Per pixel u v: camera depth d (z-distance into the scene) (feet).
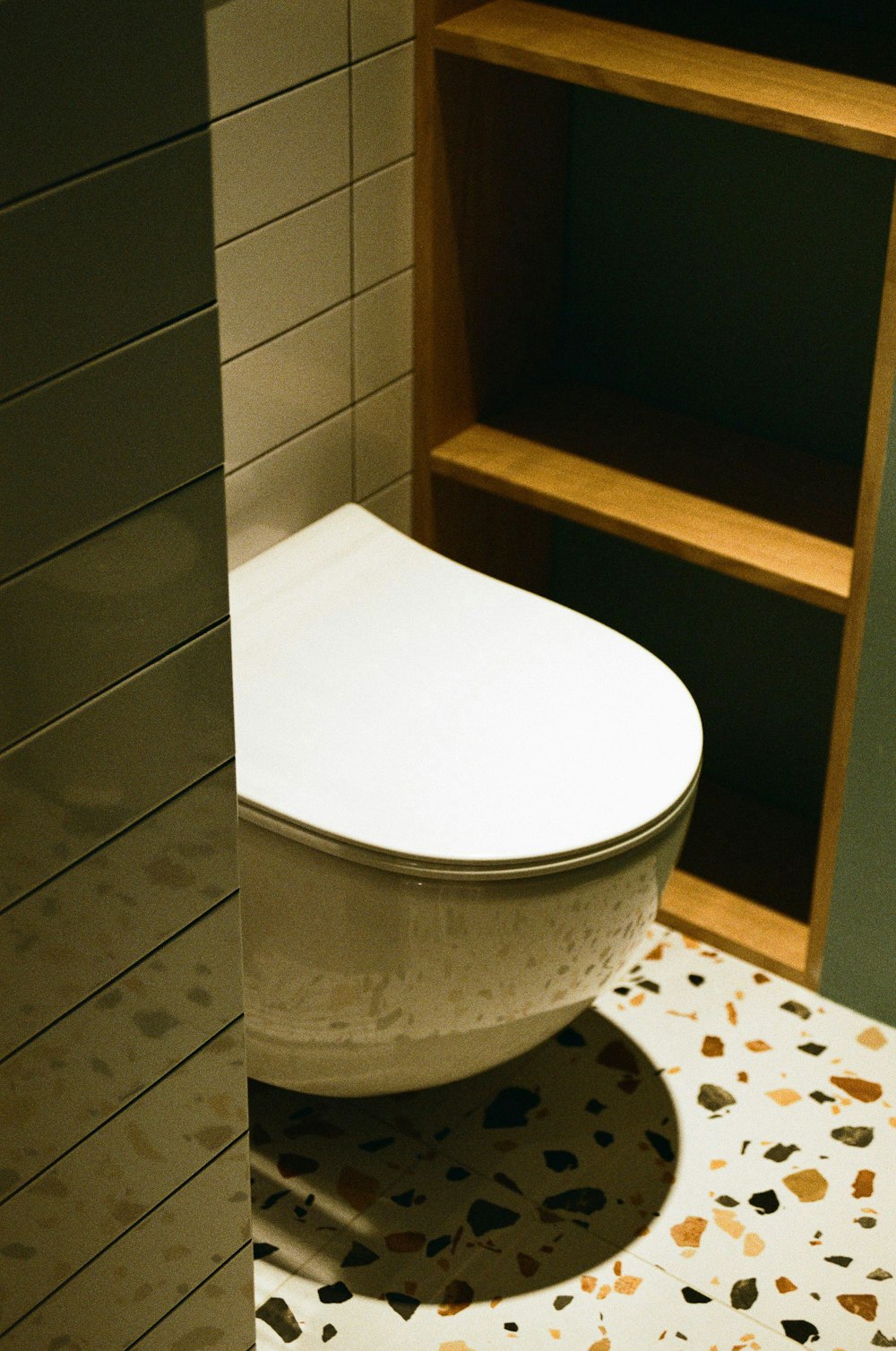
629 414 6.28
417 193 5.54
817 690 6.32
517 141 5.77
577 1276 4.88
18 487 2.25
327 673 4.75
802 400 5.97
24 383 2.20
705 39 5.15
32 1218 2.81
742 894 6.23
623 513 5.65
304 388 5.46
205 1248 3.29
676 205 5.91
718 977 5.96
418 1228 5.01
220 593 2.65
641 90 4.91
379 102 5.25
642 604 6.66
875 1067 5.61
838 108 4.68
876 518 4.99
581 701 4.68
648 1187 5.16
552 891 4.20
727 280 5.93
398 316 5.74
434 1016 4.46
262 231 5.03
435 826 4.21
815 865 6.14
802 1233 5.02
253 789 4.30
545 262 6.20
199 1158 3.16
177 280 2.35
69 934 2.64
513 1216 5.06
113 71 2.14
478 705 4.64
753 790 6.73
